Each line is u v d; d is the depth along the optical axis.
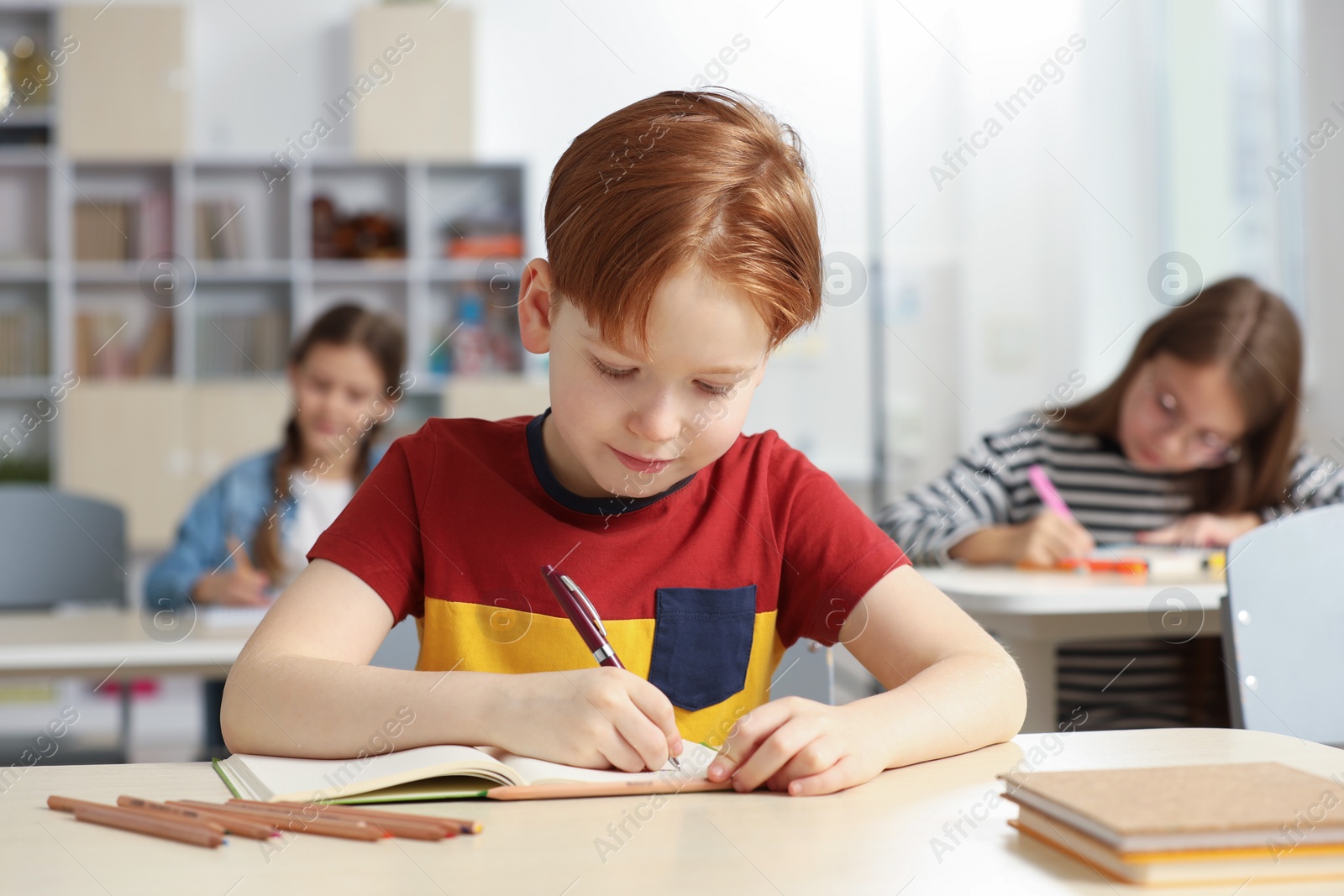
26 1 3.80
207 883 0.47
